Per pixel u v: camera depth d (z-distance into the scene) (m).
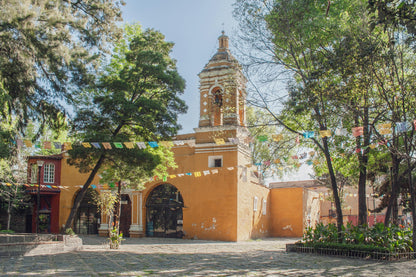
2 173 22.47
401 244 14.07
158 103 20.14
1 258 13.89
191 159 28.67
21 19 14.61
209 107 28.30
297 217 34.34
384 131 13.64
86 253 16.05
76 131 19.98
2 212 32.38
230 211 26.81
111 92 21.47
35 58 15.73
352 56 14.16
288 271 10.84
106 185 25.23
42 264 12.16
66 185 32.41
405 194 23.50
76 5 18.80
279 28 16.56
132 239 27.42
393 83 14.91
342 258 13.98
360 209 17.31
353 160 17.98
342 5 15.91
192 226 27.80
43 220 32.69
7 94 14.70
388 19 8.50
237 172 27.05
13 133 15.62
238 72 19.61
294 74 17.69
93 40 18.64
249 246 21.47
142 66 20.53
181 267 11.77
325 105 15.80
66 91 17.75
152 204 29.92
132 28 25.72
